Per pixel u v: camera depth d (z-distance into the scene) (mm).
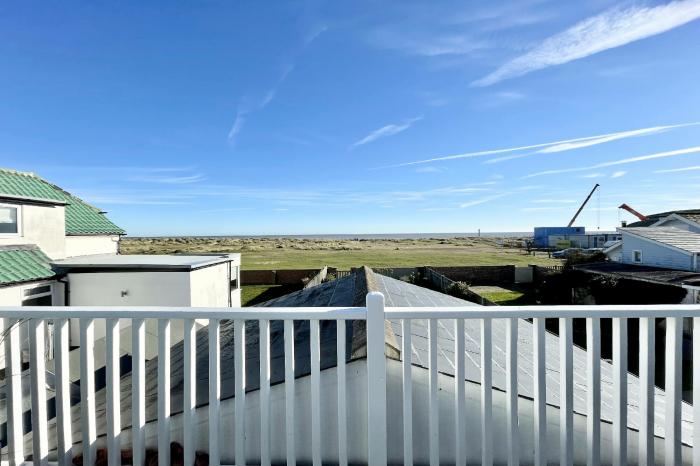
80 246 12281
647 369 1687
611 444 1902
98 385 4395
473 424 1860
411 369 1764
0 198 8469
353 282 4574
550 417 1845
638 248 15586
